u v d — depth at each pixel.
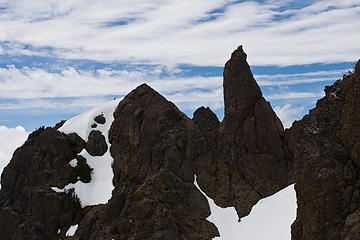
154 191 56.62
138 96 75.56
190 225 55.16
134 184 61.75
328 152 37.19
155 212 53.38
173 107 70.19
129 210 54.34
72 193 64.75
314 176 36.88
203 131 67.75
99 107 80.12
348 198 34.97
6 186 68.50
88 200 64.38
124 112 73.81
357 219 32.38
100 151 72.19
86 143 72.75
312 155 37.69
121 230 53.22
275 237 49.19
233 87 64.31
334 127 38.88
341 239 33.59
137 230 52.34
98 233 55.03
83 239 56.31
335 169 36.16
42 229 60.94
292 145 59.66
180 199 57.22
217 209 59.16
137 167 65.56
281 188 59.16
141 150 66.75
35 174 67.06
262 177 60.19
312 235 36.03
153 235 51.72
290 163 59.94
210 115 71.31
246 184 60.72
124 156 70.00
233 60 65.06
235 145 62.88
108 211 56.72
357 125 36.06
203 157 63.16
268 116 61.78
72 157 70.19
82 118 78.06
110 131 74.50
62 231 61.06
